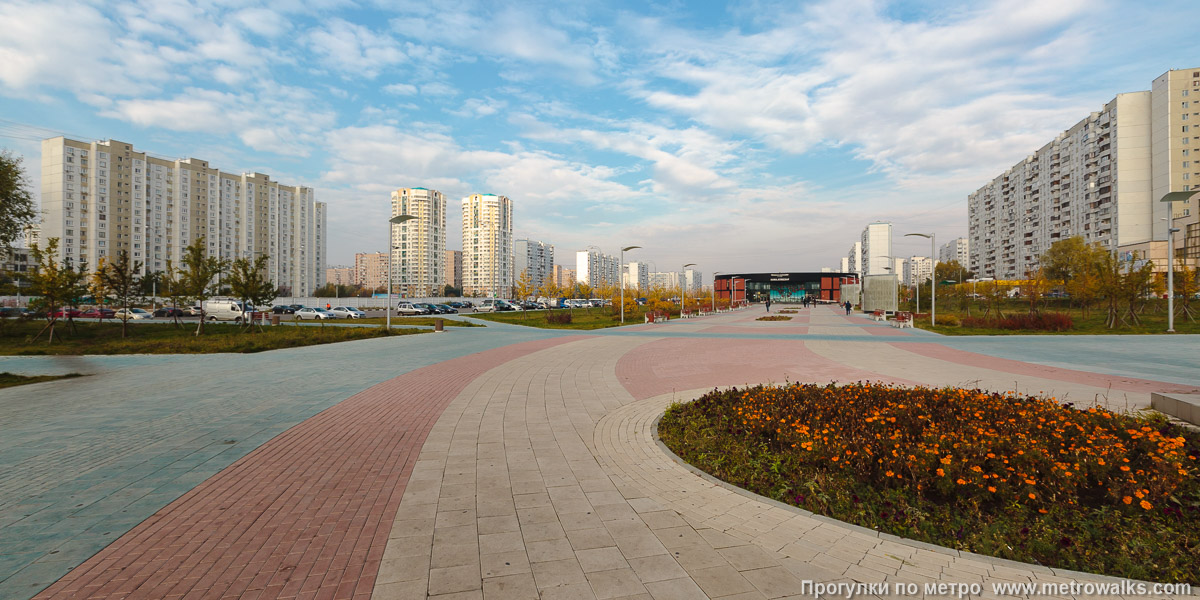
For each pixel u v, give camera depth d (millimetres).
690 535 3674
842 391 7430
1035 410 5980
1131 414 6879
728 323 33875
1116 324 26438
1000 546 3410
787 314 48125
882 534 3637
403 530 3744
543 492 4520
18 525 3818
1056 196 71938
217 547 3475
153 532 3701
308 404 8305
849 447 4891
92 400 8617
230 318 35844
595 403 8461
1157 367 12625
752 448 5523
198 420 7207
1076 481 4211
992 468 4336
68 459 5434
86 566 3219
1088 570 3170
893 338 21250
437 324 26062
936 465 4359
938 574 3107
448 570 3180
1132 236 58969
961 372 11961
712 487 4621
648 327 29734
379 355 15469
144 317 42531
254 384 10219
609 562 3293
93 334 23281
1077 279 31172
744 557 3352
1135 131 58938
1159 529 3477
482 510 4117
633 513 4062
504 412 7766
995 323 25953
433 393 9289
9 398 8820
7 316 27219
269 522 3879
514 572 3162
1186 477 4070
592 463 5332
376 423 7062
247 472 5035
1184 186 55469
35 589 2949
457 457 5539
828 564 3252
